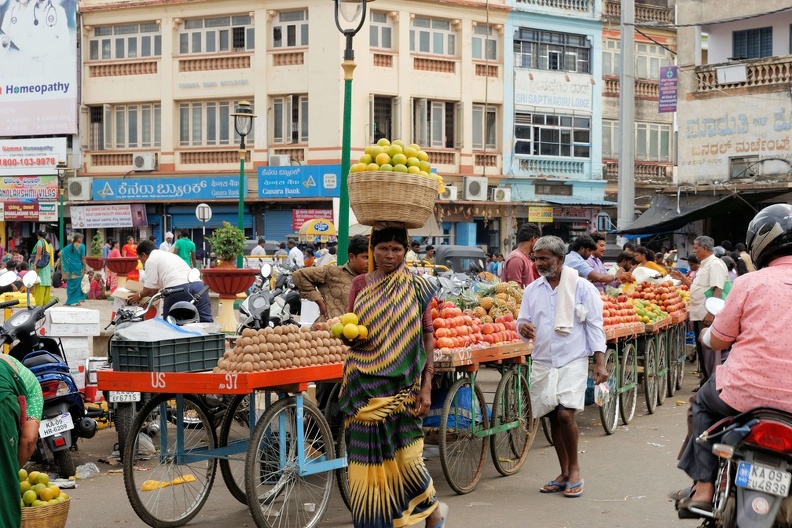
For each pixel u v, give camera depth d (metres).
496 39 36.19
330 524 6.96
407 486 5.71
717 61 29.08
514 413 8.64
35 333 8.30
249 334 6.37
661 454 9.37
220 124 34.97
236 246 15.29
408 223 5.85
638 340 12.18
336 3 12.65
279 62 33.84
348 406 5.70
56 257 37.00
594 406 12.55
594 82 38.31
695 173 28.89
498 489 7.99
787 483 4.35
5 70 37.53
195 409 7.16
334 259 17.03
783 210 4.94
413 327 5.71
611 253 20.23
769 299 4.73
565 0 37.44
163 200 35.38
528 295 7.95
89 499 7.58
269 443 6.90
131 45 36.12
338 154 33.03
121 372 6.66
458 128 35.50
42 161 37.28
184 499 7.33
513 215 36.38
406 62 34.16
